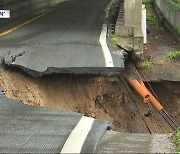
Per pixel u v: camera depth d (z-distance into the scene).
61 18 17.75
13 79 9.15
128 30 12.37
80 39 12.24
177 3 14.16
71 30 14.10
